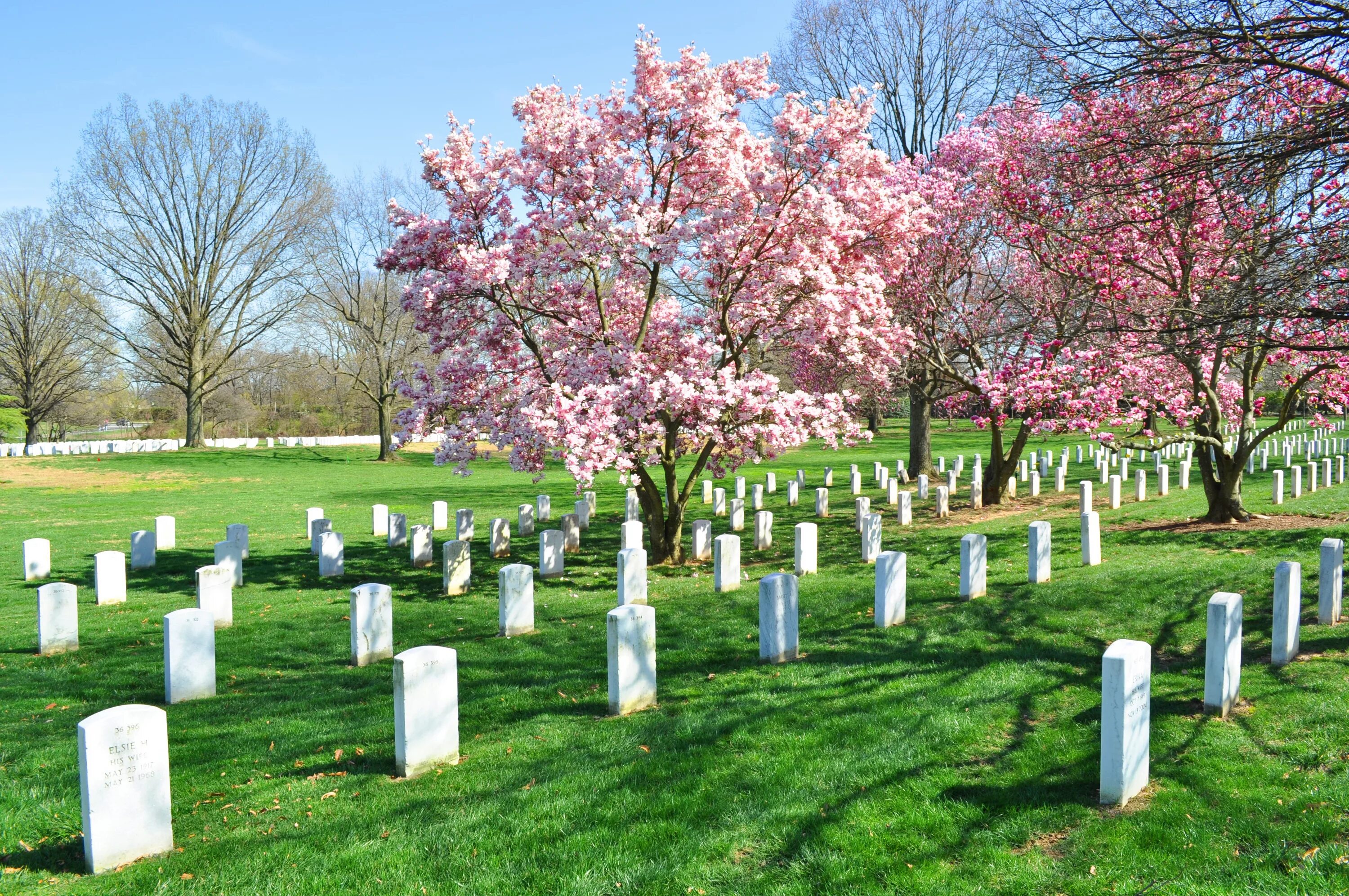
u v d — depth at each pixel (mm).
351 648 10641
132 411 78938
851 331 15625
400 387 15750
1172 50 8688
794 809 5773
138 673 10039
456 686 7012
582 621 11852
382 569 17047
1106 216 13711
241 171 49125
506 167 15672
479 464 47281
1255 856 4895
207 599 12055
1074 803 5672
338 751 7199
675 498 16422
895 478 26547
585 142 14297
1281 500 19328
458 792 6355
